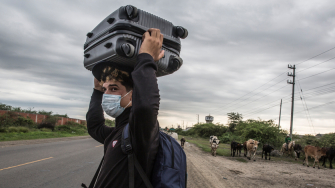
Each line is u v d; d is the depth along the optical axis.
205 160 12.11
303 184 7.17
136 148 1.00
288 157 18.34
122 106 1.25
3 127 20.22
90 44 1.45
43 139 17.78
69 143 16.14
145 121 0.95
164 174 1.04
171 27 1.35
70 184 5.46
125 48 1.08
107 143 1.26
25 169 6.79
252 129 21.34
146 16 1.24
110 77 1.25
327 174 9.88
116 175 1.03
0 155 9.05
